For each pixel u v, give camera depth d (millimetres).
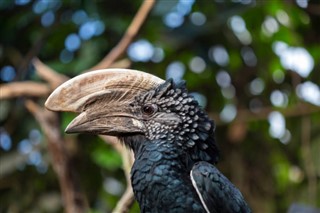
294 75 14867
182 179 8375
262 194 14477
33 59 12859
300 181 14445
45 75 11625
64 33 13859
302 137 14523
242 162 14531
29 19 13844
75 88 8672
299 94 14828
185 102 8648
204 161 8562
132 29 11562
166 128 8586
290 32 14398
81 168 13906
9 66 14180
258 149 14648
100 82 8719
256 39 14547
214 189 8336
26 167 13758
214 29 13750
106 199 14055
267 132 14672
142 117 8672
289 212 14219
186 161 8500
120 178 14078
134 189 8523
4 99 12539
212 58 14453
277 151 14664
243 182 14445
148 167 8422
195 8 13656
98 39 13453
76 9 13719
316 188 14305
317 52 14891
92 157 13672
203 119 8664
